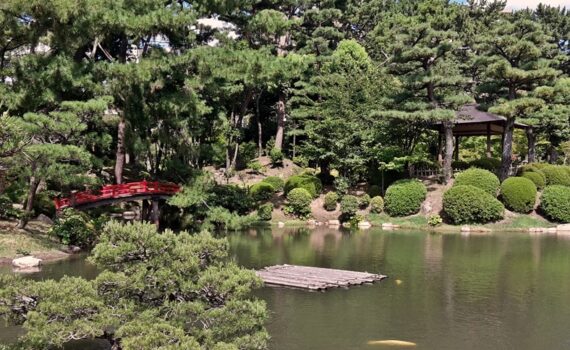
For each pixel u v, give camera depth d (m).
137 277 7.70
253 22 26.20
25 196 21.59
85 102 18.91
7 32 18.78
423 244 23.64
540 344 10.91
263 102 42.72
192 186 23.28
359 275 16.55
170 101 21.92
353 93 34.06
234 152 37.00
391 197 31.05
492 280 16.38
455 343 10.90
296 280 15.69
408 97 31.95
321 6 39.41
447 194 29.19
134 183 22.61
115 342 8.10
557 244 23.55
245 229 29.12
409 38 30.11
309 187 33.69
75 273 16.05
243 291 7.92
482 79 39.06
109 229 8.03
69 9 18.30
